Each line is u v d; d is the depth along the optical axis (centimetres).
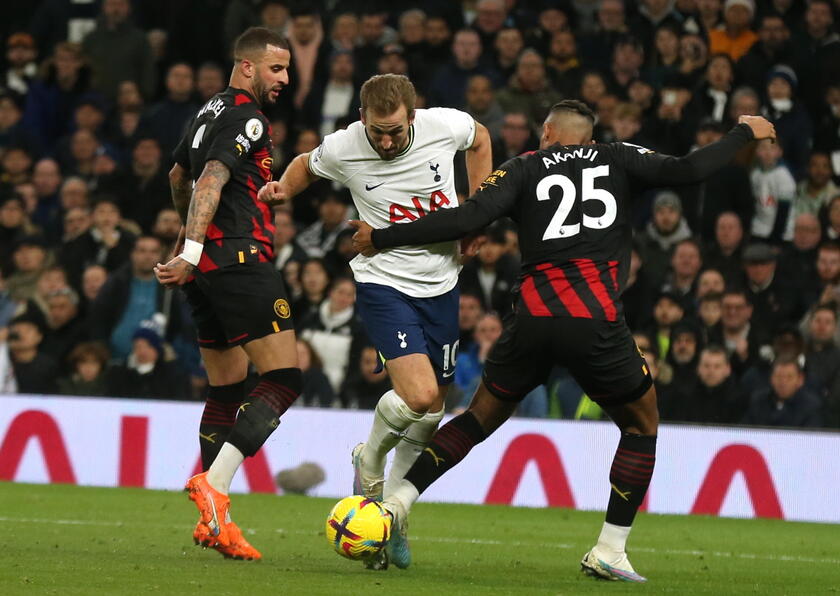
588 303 1237
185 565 1246
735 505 2327
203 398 2647
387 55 3120
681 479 2341
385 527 1203
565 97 3073
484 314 2636
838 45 3189
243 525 1805
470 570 1330
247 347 1356
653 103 3031
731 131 1299
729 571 1442
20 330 2666
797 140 3053
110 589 1051
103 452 2486
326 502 2238
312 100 3147
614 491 1282
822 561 1612
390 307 1311
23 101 3459
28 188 3177
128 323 2712
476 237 1352
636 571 1396
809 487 2305
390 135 1269
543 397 2489
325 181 2898
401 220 1327
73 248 2920
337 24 3312
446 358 1367
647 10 3262
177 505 2086
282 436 2436
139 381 2605
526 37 3253
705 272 2589
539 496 2362
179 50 3531
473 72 3092
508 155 2867
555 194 1258
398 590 1106
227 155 1317
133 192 3061
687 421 2438
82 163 3250
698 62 3122
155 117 3175
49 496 2175
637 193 1296
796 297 2689
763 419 2430
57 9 3681
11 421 2514
